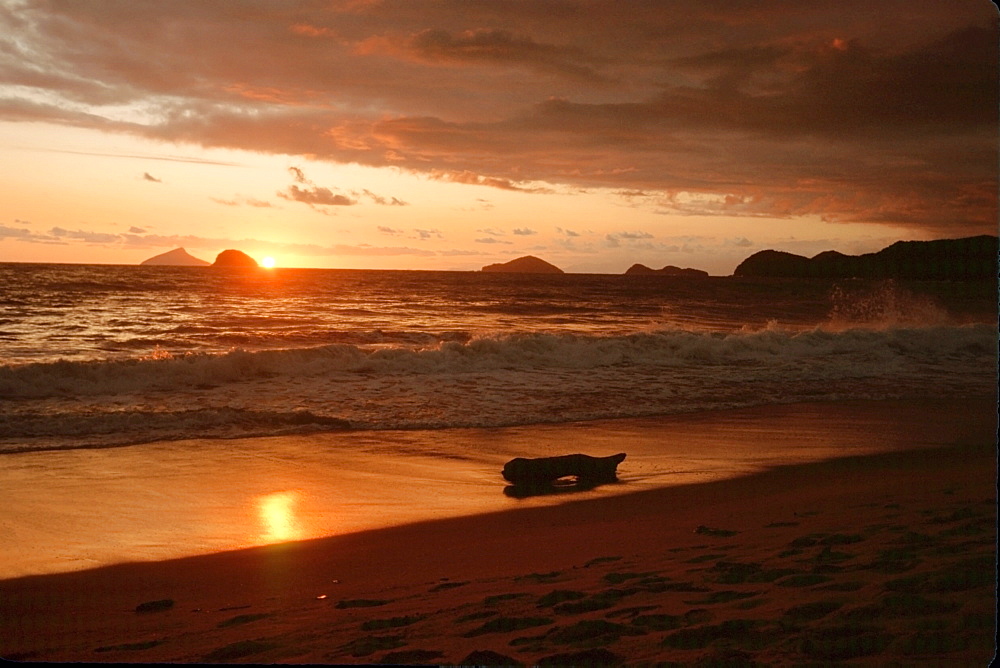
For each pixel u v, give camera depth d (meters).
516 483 8.42
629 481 8.46
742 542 5.23
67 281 58.91
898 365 18.22
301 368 15.30
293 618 4.19
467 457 9.56
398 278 103.75
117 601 5.00
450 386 14.36
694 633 3.12
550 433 10.98
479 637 3.41
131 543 6.37
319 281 78.38
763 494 7.60
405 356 16.33
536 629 3.47
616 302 49.28
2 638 4.22
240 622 4.21
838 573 3.91
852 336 21.17
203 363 14.50
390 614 4.07
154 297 41.31
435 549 6.00
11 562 5.89
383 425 11.30
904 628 2.94
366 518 7.11
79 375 13.55
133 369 13.94
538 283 95.69
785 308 44.53
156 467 8.88
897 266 108.94
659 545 5.47
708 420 12.08
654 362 17.84
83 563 5.88
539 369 16.47
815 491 7.57
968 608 3.07
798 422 11.99
